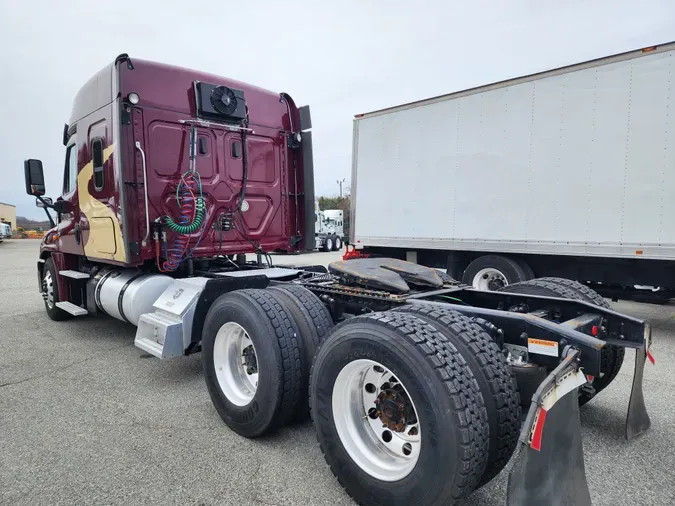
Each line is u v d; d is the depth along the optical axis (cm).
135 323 459
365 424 250
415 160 823
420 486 206
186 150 489
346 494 253
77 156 536
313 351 311
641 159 580
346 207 5231
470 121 746
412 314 253
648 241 579
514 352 257
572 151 638
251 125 546
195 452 298
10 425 338
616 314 295
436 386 202
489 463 223
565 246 650
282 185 585
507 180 707
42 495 251
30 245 3394
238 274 457
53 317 680
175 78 481
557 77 648
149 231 461
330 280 399
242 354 334
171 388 413
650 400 379
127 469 277
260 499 248
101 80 475
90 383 425
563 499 202
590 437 315
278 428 318
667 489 254
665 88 559
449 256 803
